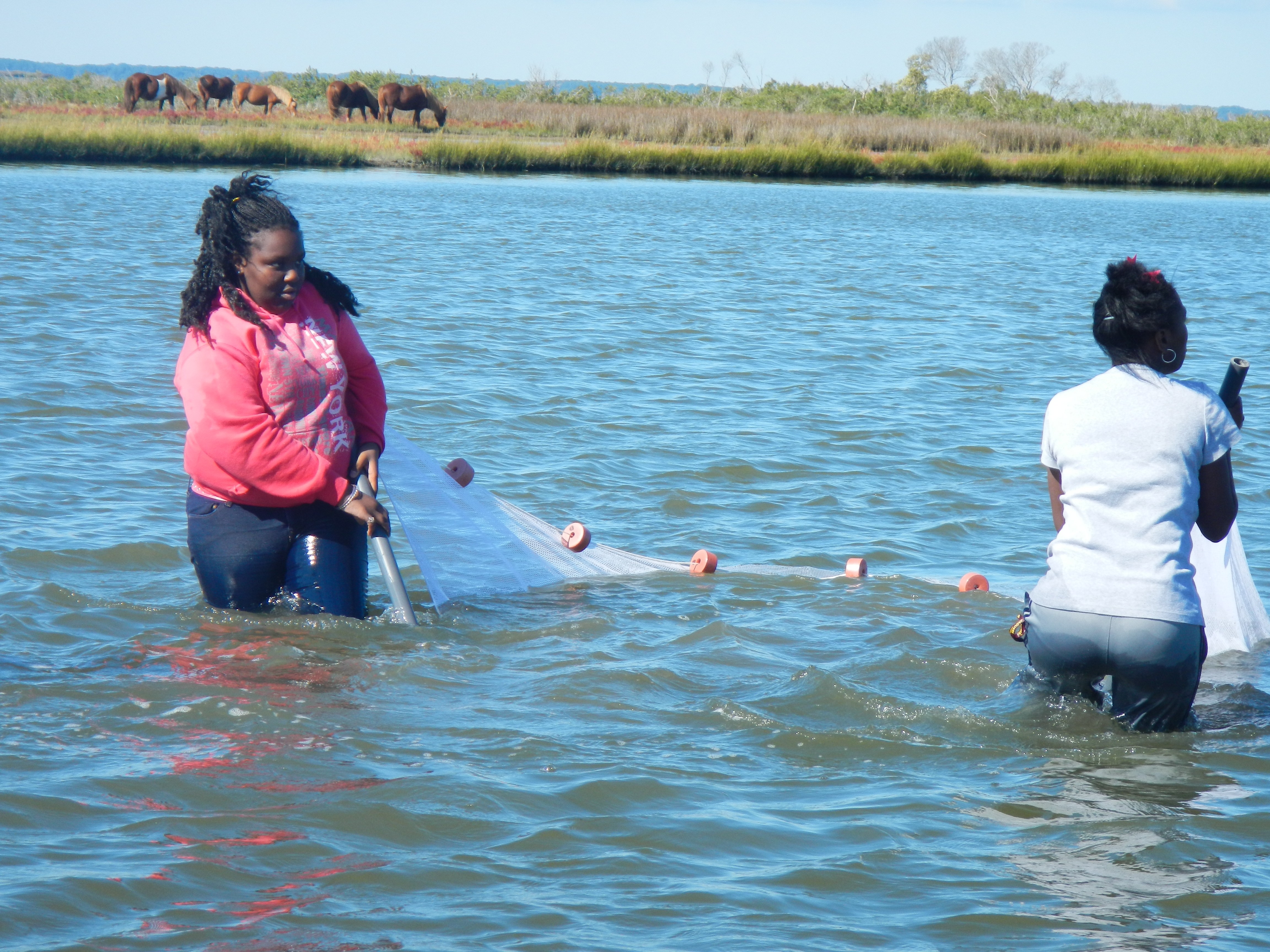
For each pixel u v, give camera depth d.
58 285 19.22
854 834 4.39
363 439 6.98
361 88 79.44
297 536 6.68
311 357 6.55
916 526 9.09
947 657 6.39
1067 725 5.41
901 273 26.36
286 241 6.39
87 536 7.90
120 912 3.74
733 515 9.26
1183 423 5.29
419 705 5.52
